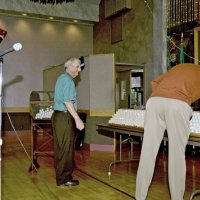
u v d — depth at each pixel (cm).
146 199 290
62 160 340
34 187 340
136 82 874
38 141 730
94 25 1092
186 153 553
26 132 968
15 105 983
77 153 591
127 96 892
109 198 297
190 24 650
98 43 1062
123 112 377
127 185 345
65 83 322
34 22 1023
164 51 759
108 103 627
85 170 429
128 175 395
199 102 579
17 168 443
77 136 626
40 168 441
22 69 1002
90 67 645
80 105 677
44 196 306
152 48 799
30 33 1017
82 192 319
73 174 404
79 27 1093
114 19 966
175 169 238
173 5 701
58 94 328
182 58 672
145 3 823
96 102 635
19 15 984
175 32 700
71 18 1023
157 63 783
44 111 420
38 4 973
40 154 550
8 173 411
